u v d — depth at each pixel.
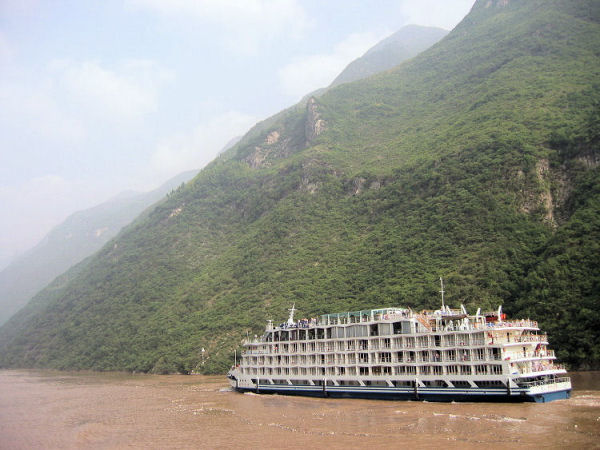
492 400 75.62
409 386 83.81
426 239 171.50
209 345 176.25
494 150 189.75
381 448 56.06
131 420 81.44
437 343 82.69
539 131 188.00
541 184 168.88
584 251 131.25
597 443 53.09
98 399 109.69
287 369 101.44
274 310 176.00
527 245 149.50
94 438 69.25
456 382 79.06
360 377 89.88
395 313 91.38
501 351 75.81
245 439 63.91
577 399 77.00
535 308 125.44
